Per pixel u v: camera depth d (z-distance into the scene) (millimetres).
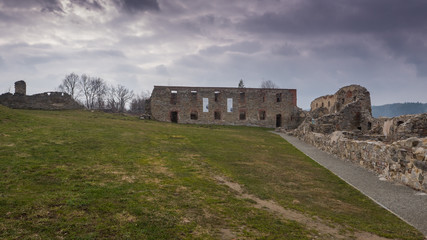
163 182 10141
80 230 5828
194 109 49562
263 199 9500
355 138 21781
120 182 9602
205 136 26141
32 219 6129
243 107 50875
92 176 9984
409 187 11477
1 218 6012
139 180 10094
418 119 20297
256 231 6695
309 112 49688
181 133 26656
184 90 49438
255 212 8047
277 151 21031
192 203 8219
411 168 11477
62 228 5840
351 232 7172
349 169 15273
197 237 6062
